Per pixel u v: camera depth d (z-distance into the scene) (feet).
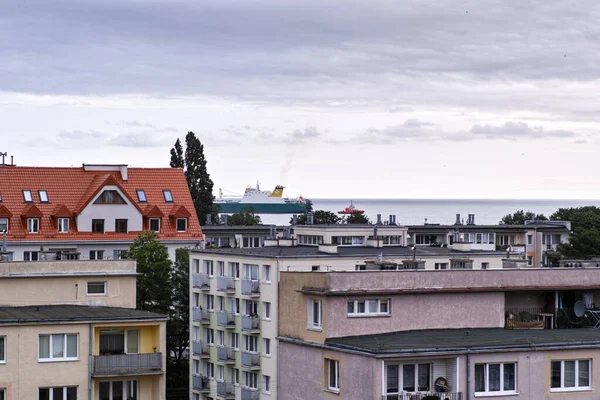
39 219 639.76
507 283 374.63
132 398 328.70
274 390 439.22
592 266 426.51
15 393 311.88
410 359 328.90
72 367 317.42
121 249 646.74
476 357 329.72
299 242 585.22
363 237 568.82
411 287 368.07
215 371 484.74
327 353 357.61
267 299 450.71
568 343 340.80
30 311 337.72
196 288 500.74
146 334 331.36
